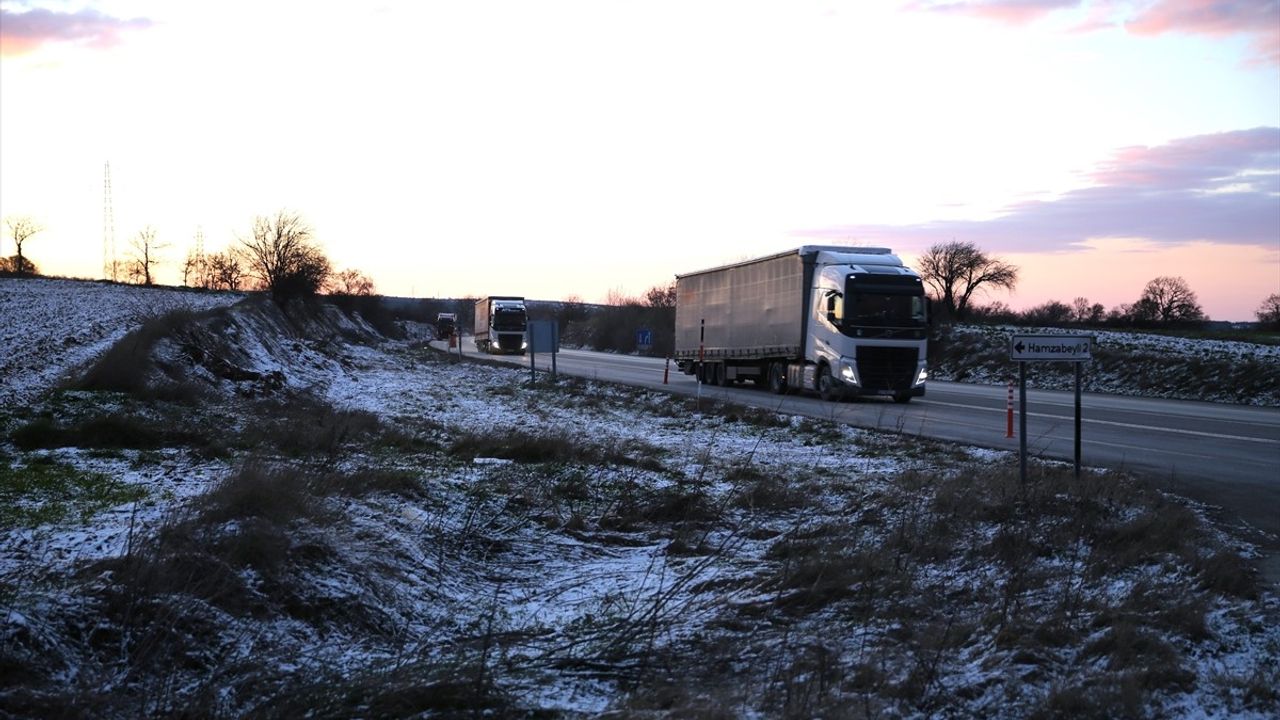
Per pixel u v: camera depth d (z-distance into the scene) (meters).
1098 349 43.75
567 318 117.44
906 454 16.83
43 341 35.06
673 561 9.48
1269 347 43.50
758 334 34.38
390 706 5.57
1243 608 7.37
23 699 5.18
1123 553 8.83
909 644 6.63
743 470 14.30
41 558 7.45
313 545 7.91
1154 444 18.89
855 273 28.59
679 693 5.85
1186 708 5.54
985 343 50.31
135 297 63.19
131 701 5.49
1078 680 5.88
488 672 6.11
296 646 6.57
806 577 8.30
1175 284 82.38
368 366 51.16
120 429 14.56
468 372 47.19
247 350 36.75
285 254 72.38
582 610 7.89
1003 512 10.66
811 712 5.45
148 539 7.55
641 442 18.05
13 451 13.38
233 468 11.12
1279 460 16.50
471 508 10.91
